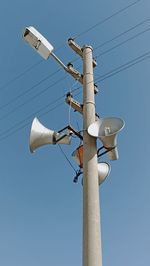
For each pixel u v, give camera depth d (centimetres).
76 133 665
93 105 674
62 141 667
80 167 659
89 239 506
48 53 736
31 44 732
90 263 486
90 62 749
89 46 782
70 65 754
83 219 533
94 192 553
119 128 604
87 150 602
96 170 583
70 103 709
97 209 537
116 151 642
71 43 789
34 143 664
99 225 525
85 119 650
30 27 729
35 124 670
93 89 704
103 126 624
